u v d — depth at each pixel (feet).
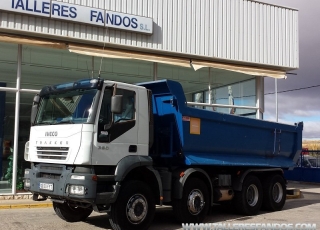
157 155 30.71
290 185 68.23
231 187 34.17
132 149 26.14
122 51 45.14
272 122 37.81
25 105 41.91
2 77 41.01
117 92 25.72
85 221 30.63
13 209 36.22
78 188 23.62
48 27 40.93
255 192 35.68
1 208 36.24
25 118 41.81
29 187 26.71
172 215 34.30
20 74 41.68
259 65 54.80
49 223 29.76
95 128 24.30
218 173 33.37
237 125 34.30
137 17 45.24
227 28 52.03
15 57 41.68
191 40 49.29
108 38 44.04
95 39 43.24
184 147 29.76
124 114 25.94
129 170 25.41
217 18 51.39
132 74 47.85
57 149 25.13
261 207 37.83
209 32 50.62
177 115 29.66
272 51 55.11
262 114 56.34
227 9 52.21
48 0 40.52
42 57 43.24
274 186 37.99
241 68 52.54
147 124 27.22
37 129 27.02
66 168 24.67
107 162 24.68
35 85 42.52
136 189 26.02
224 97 53.47
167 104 30.27
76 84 25.79
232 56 52.13
